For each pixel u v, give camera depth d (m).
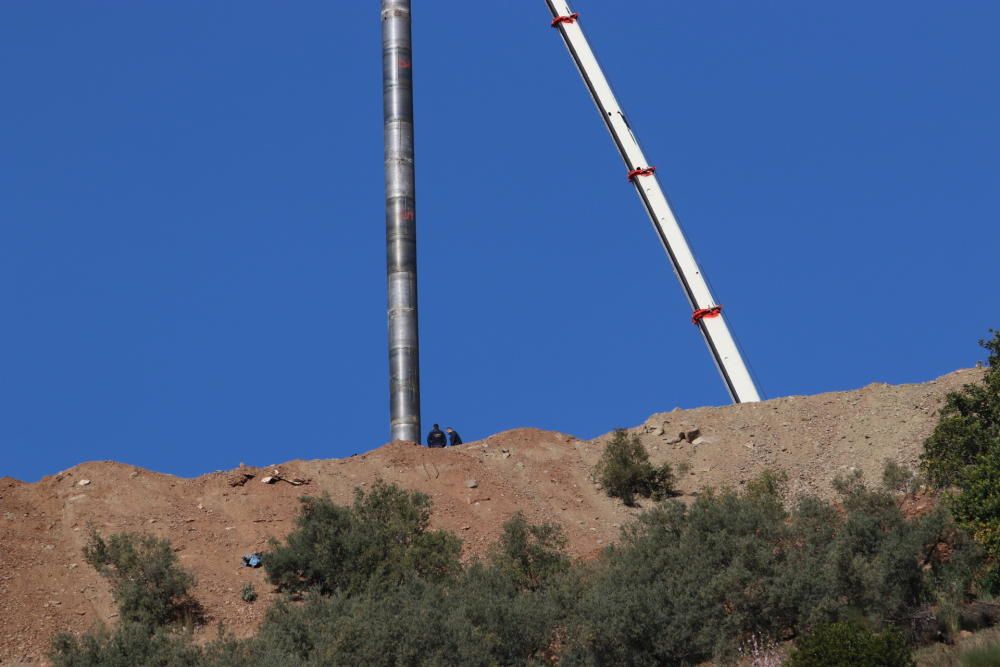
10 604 81.12
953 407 80.56
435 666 63.12
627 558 72.12
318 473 100.12
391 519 88.00
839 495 93.44
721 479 101.69
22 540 88.38
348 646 64.50
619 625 64.50
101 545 86.56
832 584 64.19
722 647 62.62
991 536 63.75
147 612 79.94
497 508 97.31
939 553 68.31
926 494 79.69
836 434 104.00
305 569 84.88
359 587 82.69
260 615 82.06
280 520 93.62
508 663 65.25
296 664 63.59
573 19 163.12
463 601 68.50
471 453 106.31
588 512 98.75
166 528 91.56
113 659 70.50
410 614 66.69
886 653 52.94
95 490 95.12
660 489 101.06
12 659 76.38
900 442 99.19
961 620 63.09
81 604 82.81
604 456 104.56
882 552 65.56
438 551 85.00
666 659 64.88
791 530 70.56
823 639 54.28
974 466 68.94
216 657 68.75
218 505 95.12
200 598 83.19
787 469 100.81
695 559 69.06
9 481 95.44
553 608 67.38
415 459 102.94
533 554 83.94
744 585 65.50
